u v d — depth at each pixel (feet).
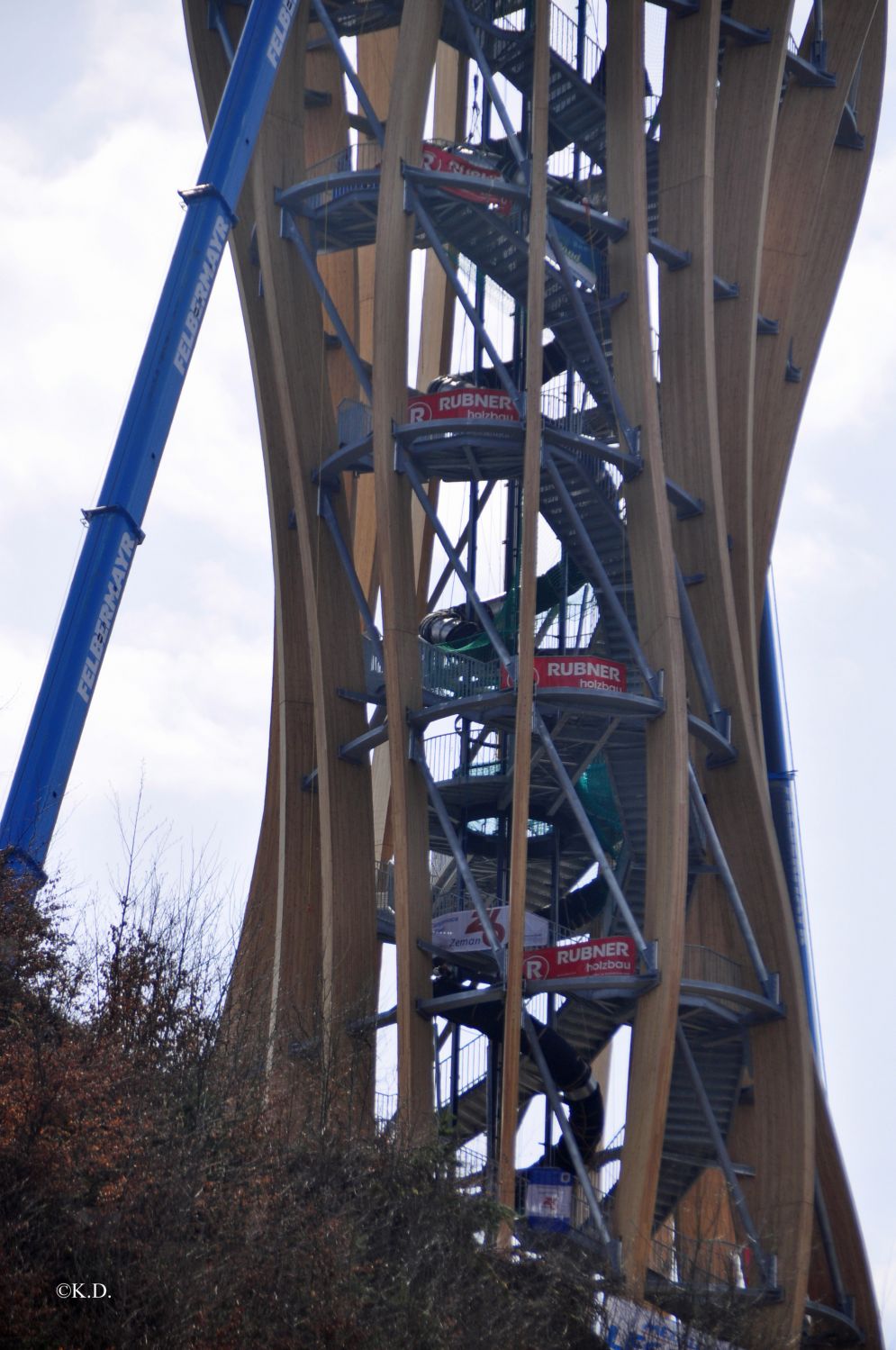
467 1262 147.54
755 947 214.90
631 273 214.07
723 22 233.14
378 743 215.31
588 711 204.54
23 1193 111.24
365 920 216.74
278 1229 121.70
